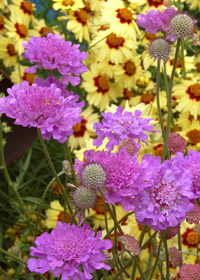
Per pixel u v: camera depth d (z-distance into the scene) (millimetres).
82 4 805
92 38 892
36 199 748
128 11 792
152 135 717
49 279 652
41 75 919
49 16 1061
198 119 793
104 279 503
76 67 498
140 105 685
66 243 425
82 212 440
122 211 680
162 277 533
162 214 425
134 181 430
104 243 437
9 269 704
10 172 881
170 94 516
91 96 828
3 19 879
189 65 863
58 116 452
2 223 799
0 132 548
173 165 431
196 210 439
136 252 429
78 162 449
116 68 834
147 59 803
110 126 501
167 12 595
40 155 885
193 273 454
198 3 958
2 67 937
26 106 458
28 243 695
